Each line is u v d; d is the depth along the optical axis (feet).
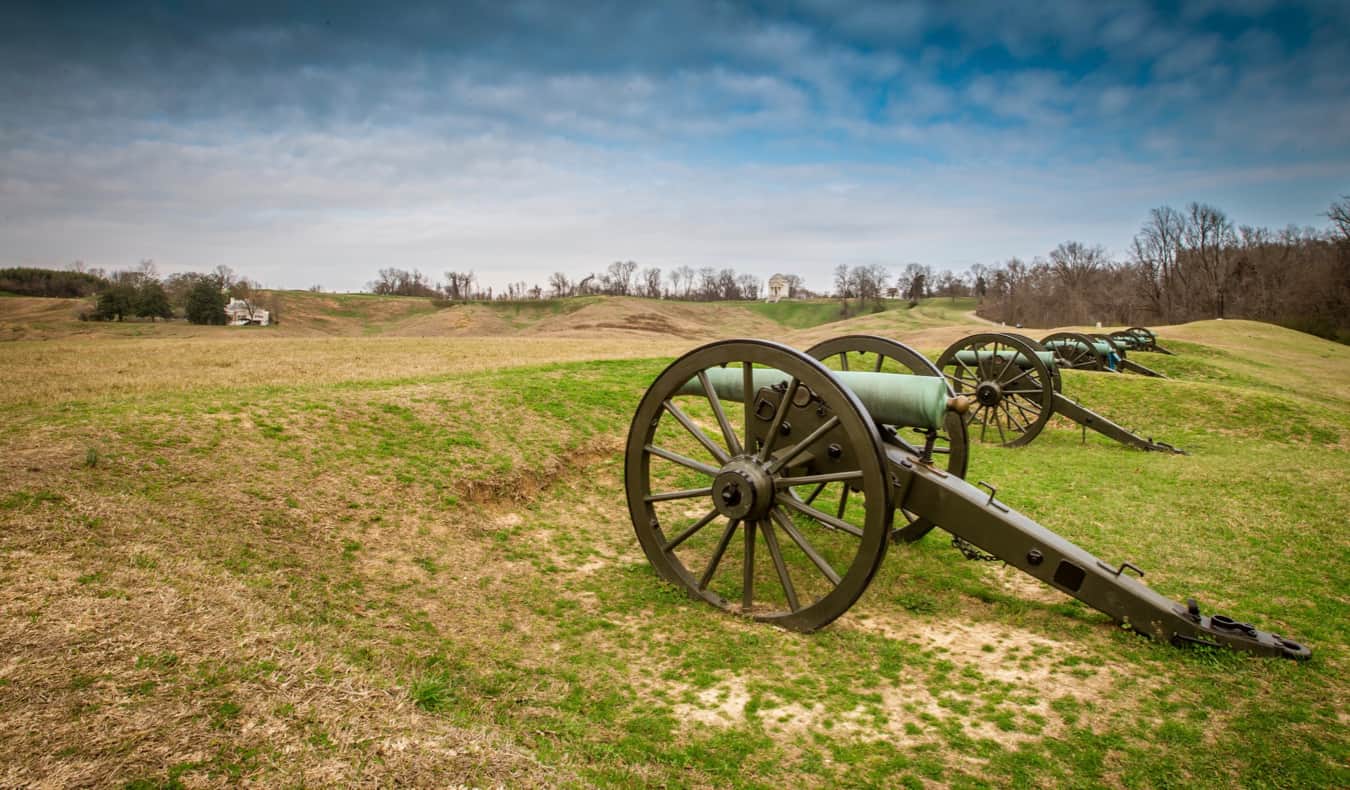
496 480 28.66
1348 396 72.23
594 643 17.22
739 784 11.46
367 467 26.50
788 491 18.12
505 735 12.31
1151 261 288.92
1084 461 38.50
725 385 21.39
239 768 10.10
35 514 17.56
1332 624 17.61
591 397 42.45
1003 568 22.29
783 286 566.77
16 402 34.55
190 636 13.47
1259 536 24.67
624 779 11.44
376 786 10.11
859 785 11.50
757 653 16.61
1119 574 16.92
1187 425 51.34
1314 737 12.64
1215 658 15.67
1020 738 12.86
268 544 19.69
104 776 9.56
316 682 12.72
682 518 28.30
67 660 12.04
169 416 26.76
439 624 17.69
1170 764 11.91
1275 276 250.78
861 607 19.44
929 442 19.04
